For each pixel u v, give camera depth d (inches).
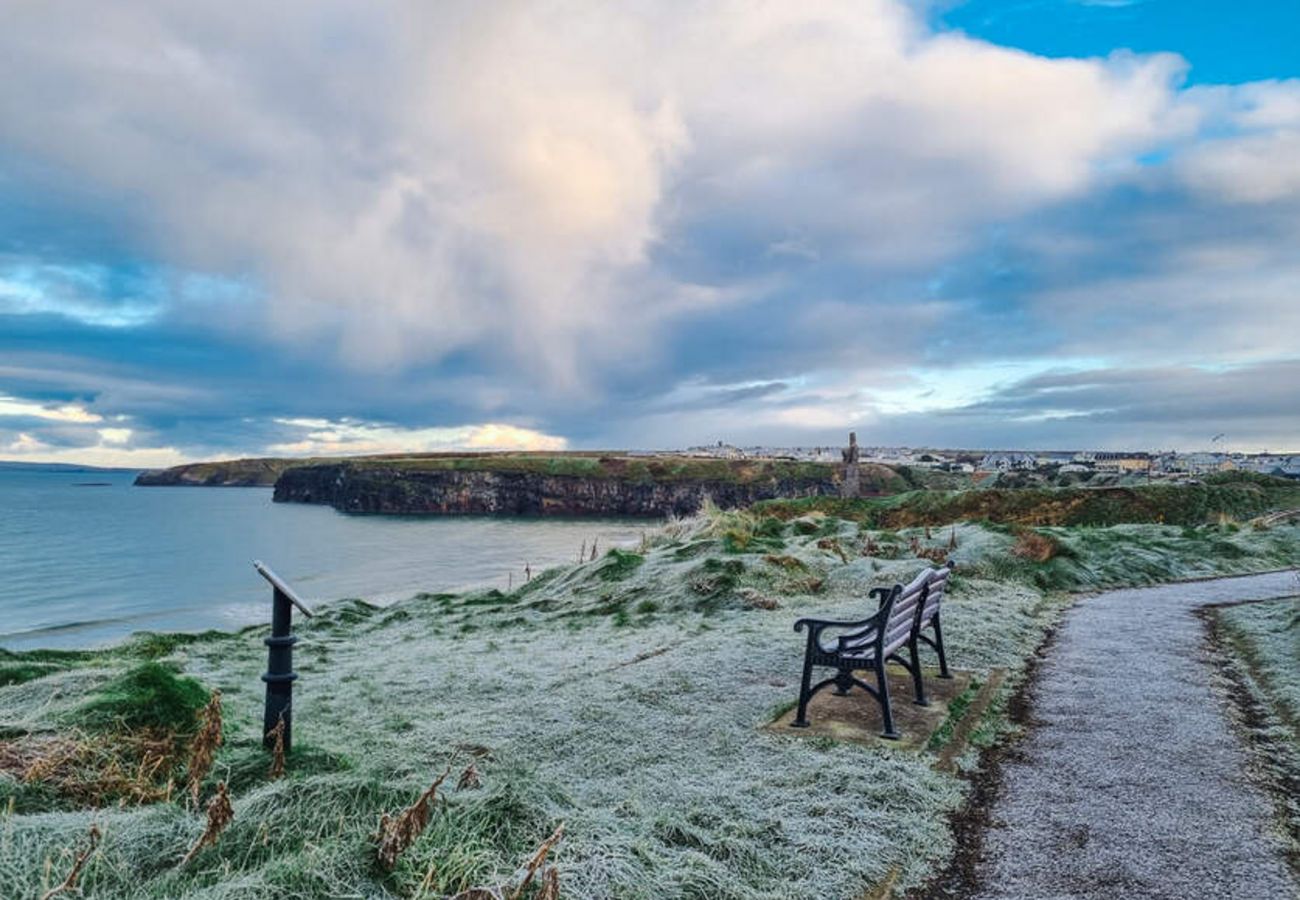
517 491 5620.1
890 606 235.5
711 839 155.9
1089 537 721.6
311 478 6909.5
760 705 265.0
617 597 543.8
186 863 129.3
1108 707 267.0
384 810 145.4
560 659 359.6
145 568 1856.5
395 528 3575.3
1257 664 324.8
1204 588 571.2
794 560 567.5
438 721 259.4
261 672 375.2
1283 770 207.6
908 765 206.4
